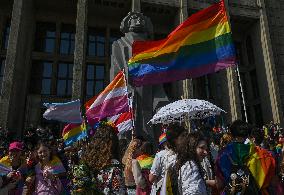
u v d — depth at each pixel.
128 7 33.12
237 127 4.31
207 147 4.36
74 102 11.34
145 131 15.24
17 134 28.17
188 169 3.69
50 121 29.25
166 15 33.75
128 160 5.30
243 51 38.44
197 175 3.68
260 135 5.80
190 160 3.77
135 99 15.53
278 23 37.38
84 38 28.33
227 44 8.45
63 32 34.28
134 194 5.85
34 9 33.06
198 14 8.79
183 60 8.70
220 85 33.69
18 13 27.73
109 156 3.76
